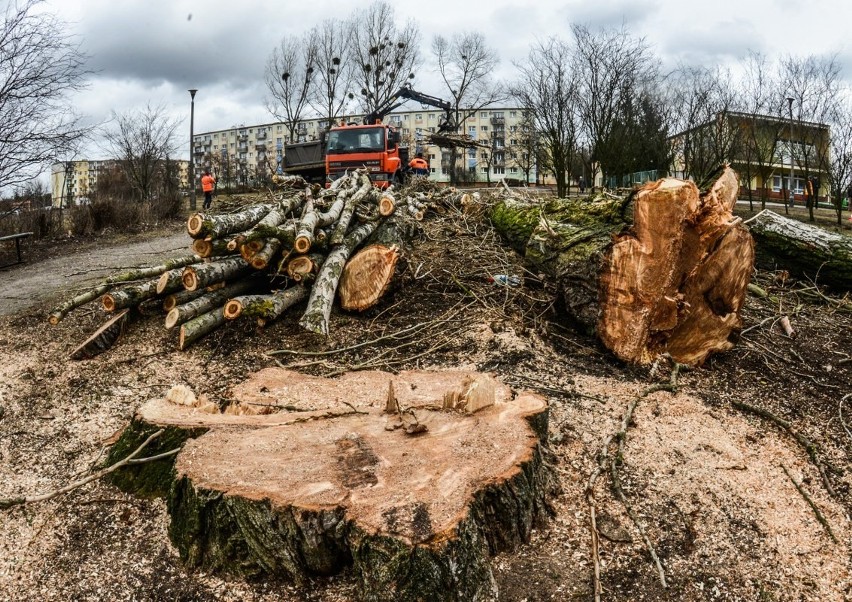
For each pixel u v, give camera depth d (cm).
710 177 502
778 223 736
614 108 1902
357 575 246
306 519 252
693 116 2009
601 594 266
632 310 477
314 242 605
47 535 308
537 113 1942
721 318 491
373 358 512
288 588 266
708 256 471
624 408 421
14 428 434
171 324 556
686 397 446
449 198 1005
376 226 730
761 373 502
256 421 337
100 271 930
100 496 333
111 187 2908
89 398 473
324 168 1484
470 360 501
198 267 560
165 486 325
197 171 5138
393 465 284
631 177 2025
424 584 229
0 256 1117
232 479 274
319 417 340
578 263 535
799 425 425
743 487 347
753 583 280
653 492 336
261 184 2852
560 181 1911
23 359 556
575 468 354
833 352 545
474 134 7138
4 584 278
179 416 352
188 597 266
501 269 681
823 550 305
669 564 287
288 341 548
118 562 287
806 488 355
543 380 460
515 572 272
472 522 251
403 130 7419
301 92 3341
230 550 271
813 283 709
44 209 1386
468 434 315
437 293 640
